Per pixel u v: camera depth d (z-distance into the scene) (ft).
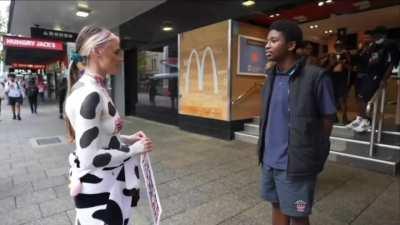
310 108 5.57
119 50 4.90
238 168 15.05
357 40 30.83
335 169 14.53
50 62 63.98
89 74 4.64
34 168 15.03
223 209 10.34
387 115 21.81
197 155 17.58
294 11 21.90
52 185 12.60
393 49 14.98
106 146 4.62
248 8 19.33
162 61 29.07
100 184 4.59
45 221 9.46
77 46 4.74
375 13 23.56
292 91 5.72
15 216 9.80
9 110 44.57
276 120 6.07
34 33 32.58
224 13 20.98
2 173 14.23
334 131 17.80
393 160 14.03
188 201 11.01
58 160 16.52
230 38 20.80
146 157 5.35
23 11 27.68
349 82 19.71
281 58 5.90
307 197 5.80
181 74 25.41
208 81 22.77
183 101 25.48
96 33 4.64
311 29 30.07
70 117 4.59
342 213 9.93
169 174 14.11
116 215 4.74
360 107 16.65
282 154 5.94
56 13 28.58
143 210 10.17
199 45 23.27
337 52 21.15
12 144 20.63
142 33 29.84
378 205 10.51
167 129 26.58
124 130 26.09
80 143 4.28
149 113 32.53
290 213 5.91
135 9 27.58
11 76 33.88
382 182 12.76
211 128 22.95
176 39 26.35
